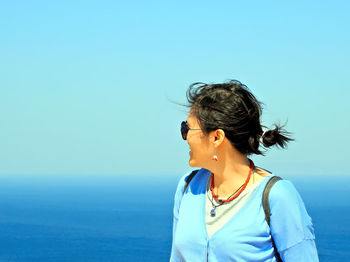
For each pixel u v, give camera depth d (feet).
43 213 586.45
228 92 8.71
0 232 398.83
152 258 281.13
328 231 386.73
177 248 9.13
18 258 277.64
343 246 305.94
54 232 398.42
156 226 451.94
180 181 9.90
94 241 350.02
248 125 8.65
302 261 8.18
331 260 255.70
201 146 8.88
